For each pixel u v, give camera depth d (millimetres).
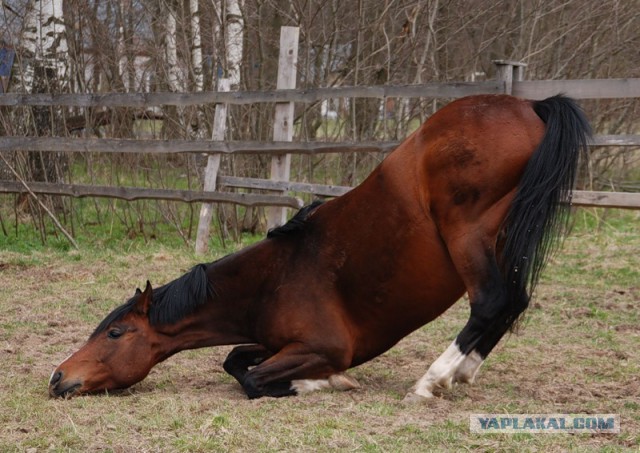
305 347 5113
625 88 7422
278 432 4359
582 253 9992
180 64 12055
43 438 4285
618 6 11797
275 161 9781
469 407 4836
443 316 7527
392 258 4926
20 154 10750
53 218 10305
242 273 5285
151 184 11414
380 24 11500
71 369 5109
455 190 4707
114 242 10797
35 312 7496
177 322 5301
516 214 4641
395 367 6020
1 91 11906
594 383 5488
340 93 9117
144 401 4992
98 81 12766
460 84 8305
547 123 4715
